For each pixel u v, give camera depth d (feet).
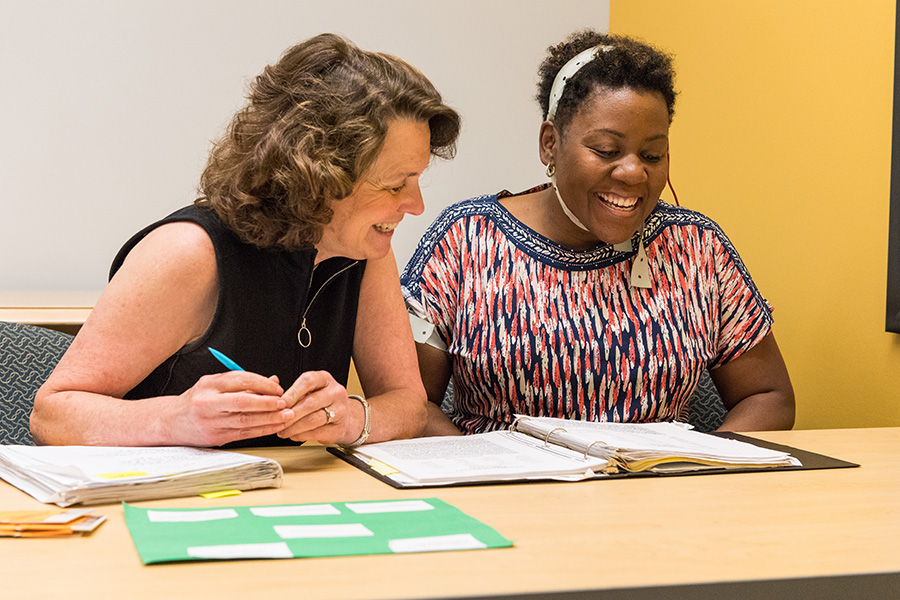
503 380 5.27
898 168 5.85
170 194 9.14
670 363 5.27
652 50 5.28
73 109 8.79
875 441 4.46
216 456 3.22
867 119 6.28
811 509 3.02
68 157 8.82
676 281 5.50
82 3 8.72
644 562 2.37
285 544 2.38
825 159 6.68
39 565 2.20
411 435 4.26
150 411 3.46
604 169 5.00
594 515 2.85
